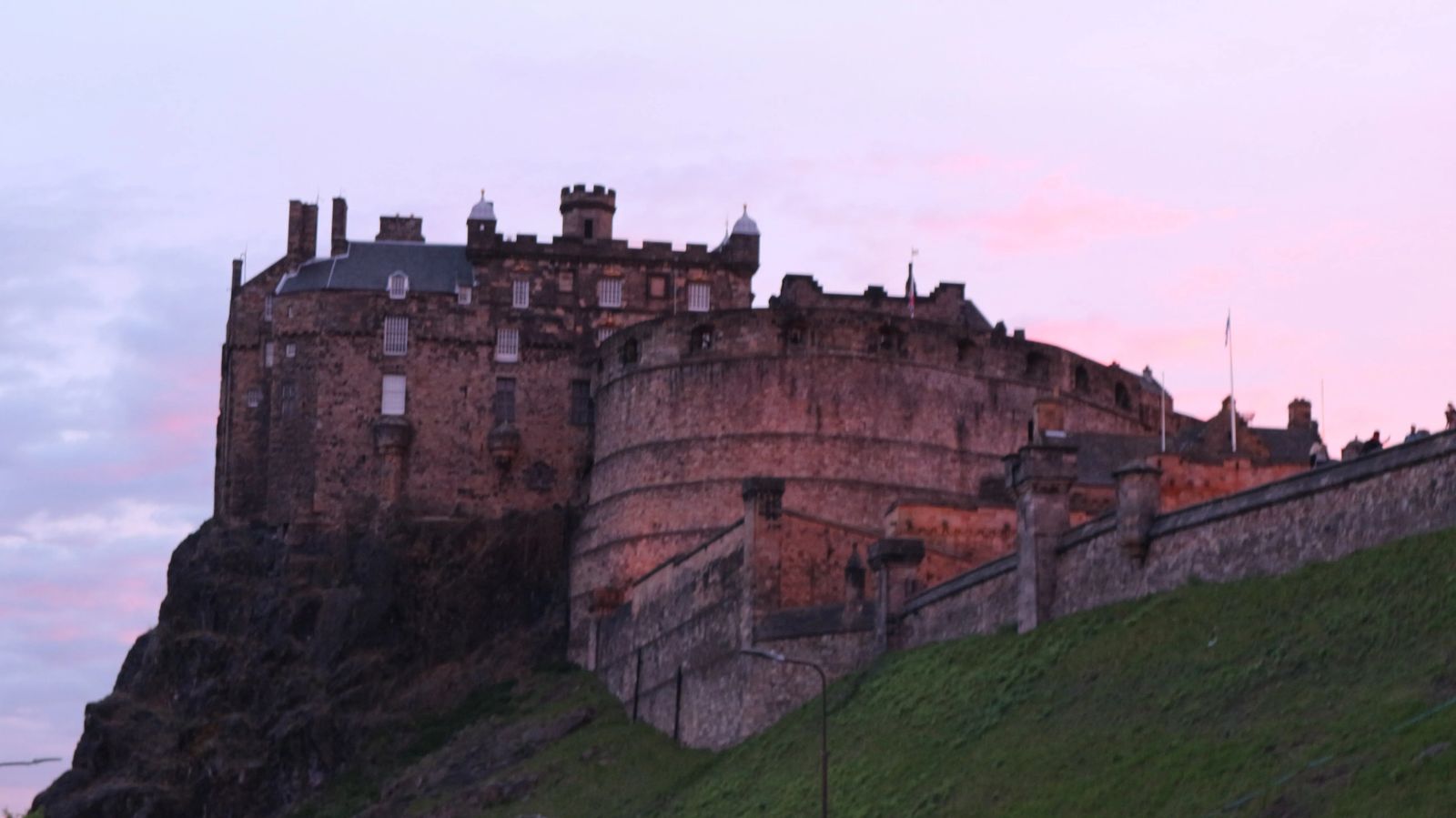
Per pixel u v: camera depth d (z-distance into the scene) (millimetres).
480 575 167750
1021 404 159250
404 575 167500
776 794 107438
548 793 136875
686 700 135250
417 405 172125
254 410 175875
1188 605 92688
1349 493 87562
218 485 179125
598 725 147625
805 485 153500
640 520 158250
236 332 176875
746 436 155500
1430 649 77750
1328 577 86375
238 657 168250
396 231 180000
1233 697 83875
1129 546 97250
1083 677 94375
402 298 173625
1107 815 80750
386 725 160875
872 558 118000
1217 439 138125
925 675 107688
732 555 130375
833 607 121062
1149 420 169750
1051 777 87125
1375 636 80750
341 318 173000
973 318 172625
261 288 177500
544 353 173375
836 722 111062
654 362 159875
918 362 156625
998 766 91562
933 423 156125
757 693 122688
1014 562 105812
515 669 163125
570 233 177625
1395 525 85250
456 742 156500
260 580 171625
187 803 162750
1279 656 84062
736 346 157000
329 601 167875
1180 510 96125
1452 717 72188
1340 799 71125
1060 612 102062
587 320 174625
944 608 111688
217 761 163375
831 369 155500
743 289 176875
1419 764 70312
